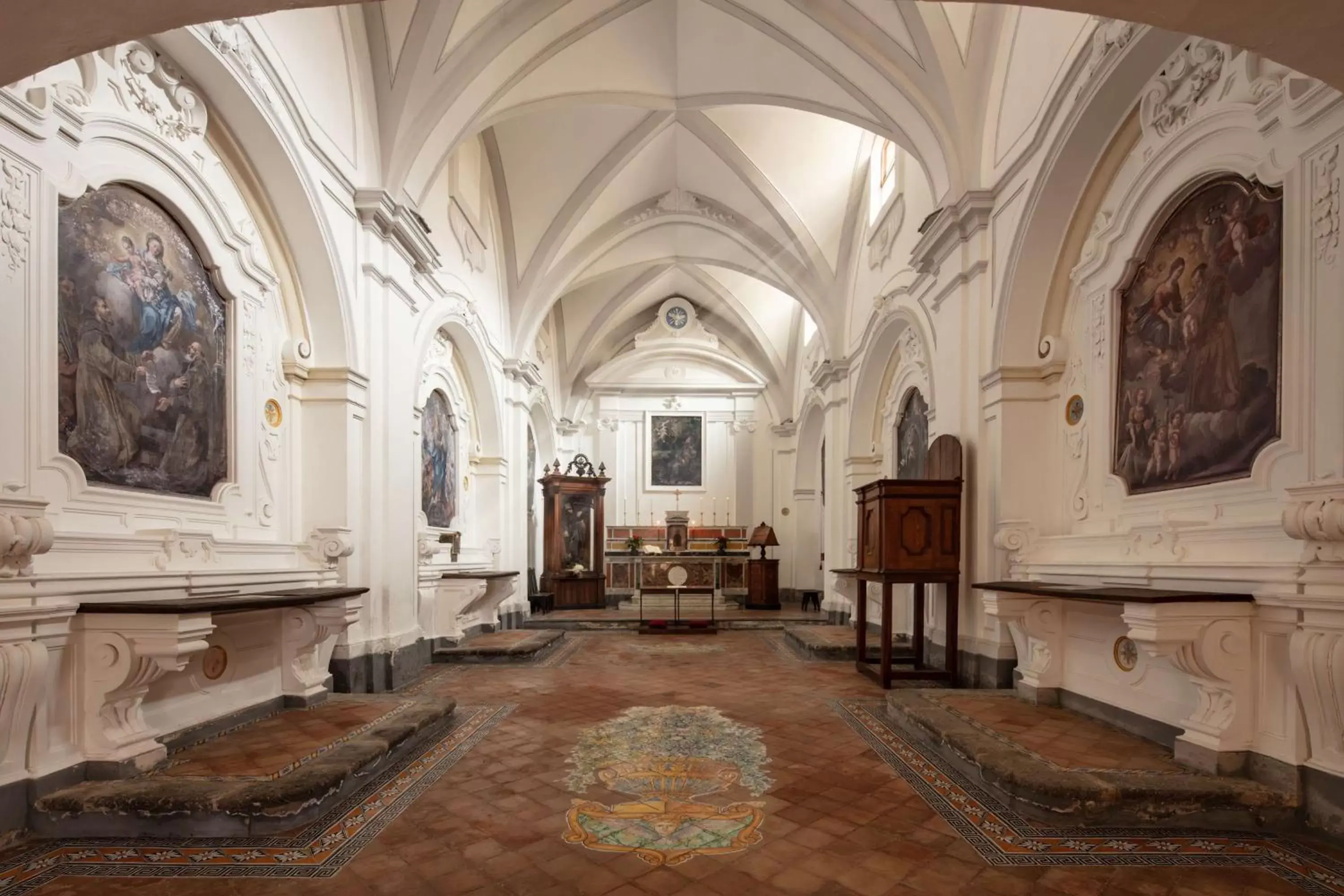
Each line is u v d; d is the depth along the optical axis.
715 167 10.56
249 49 4.53
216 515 4.69
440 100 6.46
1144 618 3.29
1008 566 5.83
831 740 4.68
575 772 4.01
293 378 5.68
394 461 6.62
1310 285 3.24
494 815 3.37
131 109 3.92
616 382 16.94
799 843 3.05
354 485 5.96
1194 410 4.12
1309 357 3.24
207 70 4.33
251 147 4.92
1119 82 4.49
